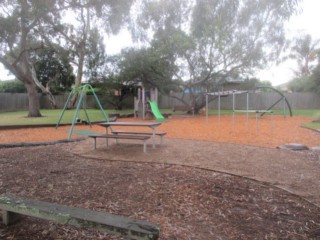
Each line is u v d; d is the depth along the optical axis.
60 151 5.87
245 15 13.49
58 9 9.22
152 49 17.41
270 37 15.91
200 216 2.74
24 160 4.91
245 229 2.50
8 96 24.03
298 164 4.80
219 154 5.63
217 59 17.11
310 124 12.09
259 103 25.33
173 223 2.57
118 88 23.38
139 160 5.04
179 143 7.14
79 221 1.94
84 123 12.62
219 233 2.41
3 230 2.35
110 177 3.95
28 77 15.73
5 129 10.54
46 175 4.00
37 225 2.44
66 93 28.25
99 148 6.30
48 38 13.14
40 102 27.56
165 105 26.89
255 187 3.60
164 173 4.18
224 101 26.23
